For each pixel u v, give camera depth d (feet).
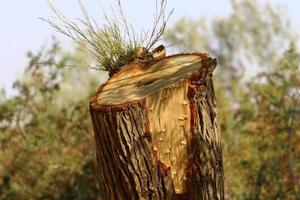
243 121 53.26
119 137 17.89
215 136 18.62
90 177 52.70
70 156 53.06
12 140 53.62
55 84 53.72
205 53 19.52
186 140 18.21
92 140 53.26
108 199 18.47
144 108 18.02
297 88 51.98
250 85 53.36
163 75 18.84
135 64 19.54
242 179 51.16
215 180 18.52
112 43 20.08
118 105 17.89
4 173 53.31
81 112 53.26
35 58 53.47
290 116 51.88
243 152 52.11
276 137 51.96
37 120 53.72
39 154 53.16
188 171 18.17
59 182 52.75
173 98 18.25
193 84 18.34
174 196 18.12
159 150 18.07
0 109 53.98
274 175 51.19
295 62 52.03
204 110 18.40
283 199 50.62
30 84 54.24
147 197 18.01
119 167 18.03
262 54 130.41
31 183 53.06
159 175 18.01
